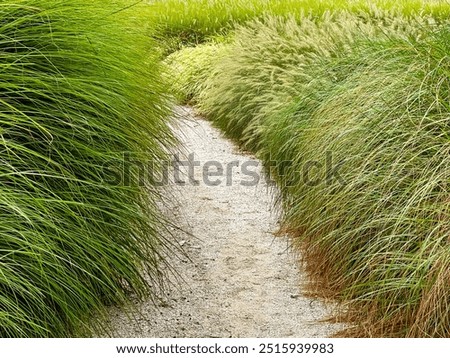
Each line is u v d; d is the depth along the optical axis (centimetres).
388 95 676
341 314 624
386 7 1869
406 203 585
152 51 890
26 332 484
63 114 552
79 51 596
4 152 521
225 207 943
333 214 664
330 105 769
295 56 1195
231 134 1298
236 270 745
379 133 646
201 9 1991
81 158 570
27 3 564
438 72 646
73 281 518
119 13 775
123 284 622
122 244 588
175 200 945
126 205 582
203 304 662
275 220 896
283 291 696
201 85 1553
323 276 685
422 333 516
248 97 1225
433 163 592
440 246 520
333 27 1125
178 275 701
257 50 1315
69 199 540
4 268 466
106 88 613
